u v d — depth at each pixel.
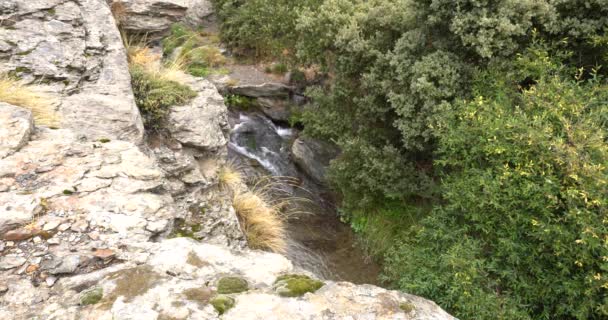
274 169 7.50
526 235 3.79
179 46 9.71
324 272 5.45
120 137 4.16
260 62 9.39
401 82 5.05
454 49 4.93
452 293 3.63
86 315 2.00
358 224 6.20
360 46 5.77
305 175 7.48
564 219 3.37
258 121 8.46
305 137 7.39
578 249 3.28
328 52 6.94
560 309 3.51
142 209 2.88
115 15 9.44
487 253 4.09
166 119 4.96
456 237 4.20
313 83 8.62
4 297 2.13
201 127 5.01
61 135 3.55
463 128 4.09
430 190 5.37
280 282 2.26
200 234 4.24
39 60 4.71
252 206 5.29
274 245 5.21
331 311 2.08
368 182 5.79
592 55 4.64
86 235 2.57
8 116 3.40
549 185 3.43
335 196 6.99
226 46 9.81
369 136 6.16
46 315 2.02
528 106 4.00
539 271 3.60
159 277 2.25
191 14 10.45
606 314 3.20
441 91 4.60
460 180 4.17
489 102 4.43
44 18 5.47
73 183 2.97
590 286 3.28
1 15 5.17
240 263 2.44
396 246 5.44
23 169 2.99
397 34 5.98
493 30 4.32
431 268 4.18
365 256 5.76
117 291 2.15
